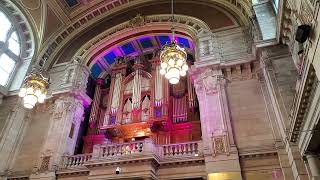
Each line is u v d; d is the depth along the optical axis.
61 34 20.22
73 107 16.52
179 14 18.69
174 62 9.02
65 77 17.67
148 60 20.28
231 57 14.78
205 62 14.70
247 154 11.39
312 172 8.76
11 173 14.52
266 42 13.15
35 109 17.11
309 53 7.30
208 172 11.22
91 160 12.85
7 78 17.89
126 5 20.36
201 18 17.92
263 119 12.34
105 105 19.30
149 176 11.65
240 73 14.11
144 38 19.70
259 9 14.89
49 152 14.52
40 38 19.19
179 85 17.98
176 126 15.99
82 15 20.36
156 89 17.38
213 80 14.02
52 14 19.41
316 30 6.72
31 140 15.75
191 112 16.52
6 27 18.34
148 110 16.62
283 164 10.61
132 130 16.44
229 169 11.02
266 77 12.43
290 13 10.42
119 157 12.42
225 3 17.92
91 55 19.34
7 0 18.08
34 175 13.88
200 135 15.34
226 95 13.62
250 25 15.38
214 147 11.78
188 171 11.94
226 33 16.31
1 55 17.66
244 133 12.19
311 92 7.87
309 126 8.41
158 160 12.35
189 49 19.39
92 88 20.91
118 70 19.92
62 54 19.88
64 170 13.71
